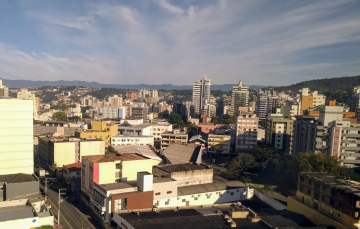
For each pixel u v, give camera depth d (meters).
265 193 80.25
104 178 64.69
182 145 115.44
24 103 79.44
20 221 48.75
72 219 58.81
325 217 47.34
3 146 77.50
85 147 101.56
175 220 44.94
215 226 43.25
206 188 72.38
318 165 79.00
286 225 44.59
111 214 55.34
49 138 111.00
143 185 57.59
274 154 104.56
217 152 131.88
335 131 94.81
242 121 135.88
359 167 95.50
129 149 110.50
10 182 68.94
